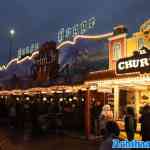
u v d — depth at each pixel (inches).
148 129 454.6
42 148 636.1
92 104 820.0
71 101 959.6
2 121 1250.0
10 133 897.5
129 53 754.2
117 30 791.7
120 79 653.9
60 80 936.3
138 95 796.6
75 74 914.1
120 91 804.0
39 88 1014.4
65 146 659.4
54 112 1010.7
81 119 912.9
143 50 693.9
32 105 1050.1
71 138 783.1
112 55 802.8
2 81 1347.2
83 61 914.1
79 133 846.5
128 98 805.9
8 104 1277.1
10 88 1239.5
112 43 807.7
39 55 1153.4
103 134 270.8
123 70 636.7
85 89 788.6
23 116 1046.4
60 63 1033.5
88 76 784.9
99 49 858.1
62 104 991.0
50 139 770.8
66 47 1014.4
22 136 831.7
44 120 920.3
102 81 719.7
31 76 1186.0
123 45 770.2
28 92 1095.0
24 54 1272.1
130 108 525.0
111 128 263.9
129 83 690.8
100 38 855.1
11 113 1073.5
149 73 571.5
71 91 883.4
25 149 624.7
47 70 1085.1
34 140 753.6
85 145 671.8
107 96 836.6
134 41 743.7
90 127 775.7
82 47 927.0
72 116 945.5
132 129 510.9
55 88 918.4
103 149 261.4
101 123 589.3
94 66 866.8
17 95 1200.8
